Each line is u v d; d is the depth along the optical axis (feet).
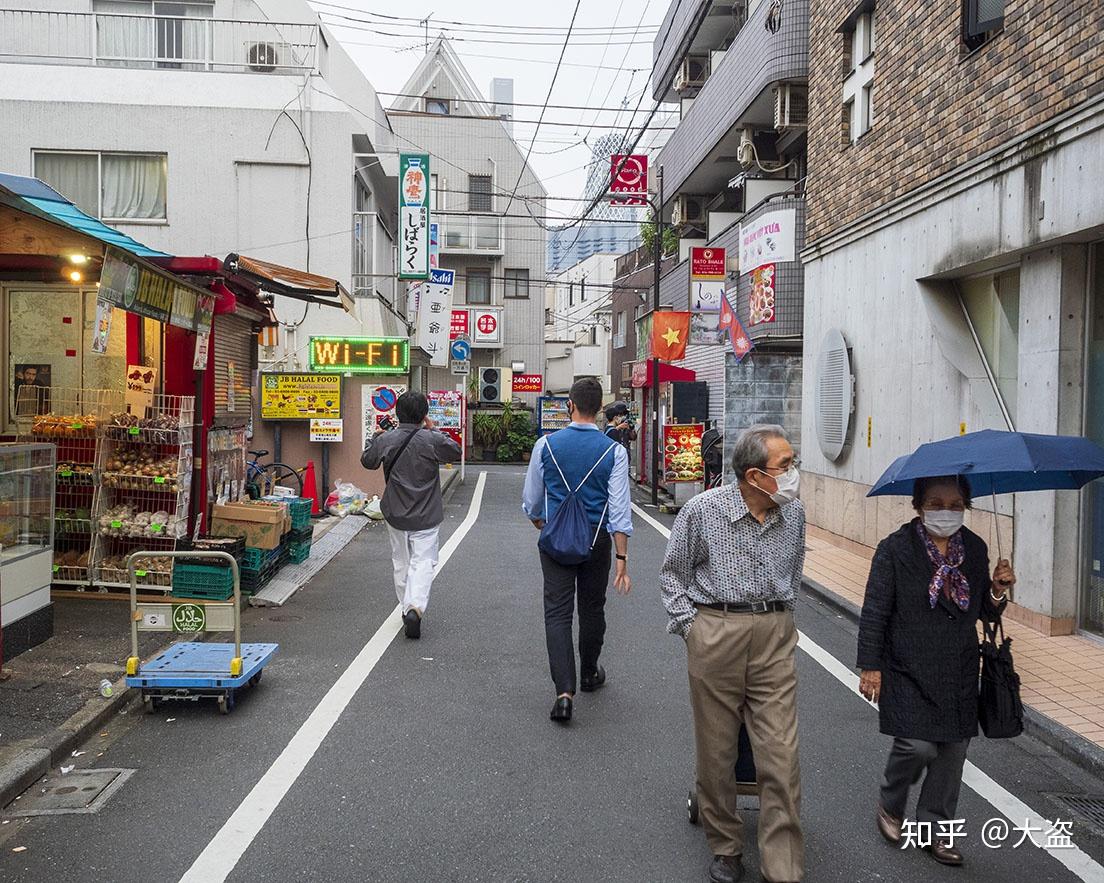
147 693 16.85
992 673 11.75
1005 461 10.82
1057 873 11.74
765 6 48.39
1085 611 22.70
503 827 12.64
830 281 38.17
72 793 13.55
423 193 57.36
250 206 54.39
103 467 24.66
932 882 11.39
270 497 31.12
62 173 53.72
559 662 16.97
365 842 12.12
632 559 35.42
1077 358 22.45
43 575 20.38
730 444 49.83
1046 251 23.02
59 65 54.19
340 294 34.55
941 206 28.09
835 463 37.78
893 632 11.93
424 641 22.34
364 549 36.27
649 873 11.46
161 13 55.47
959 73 26.84
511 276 115.65
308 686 18.71
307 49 55.93
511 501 54.54
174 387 26.37
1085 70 20.62
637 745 15.78
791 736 10.87
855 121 35.32
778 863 10.56
